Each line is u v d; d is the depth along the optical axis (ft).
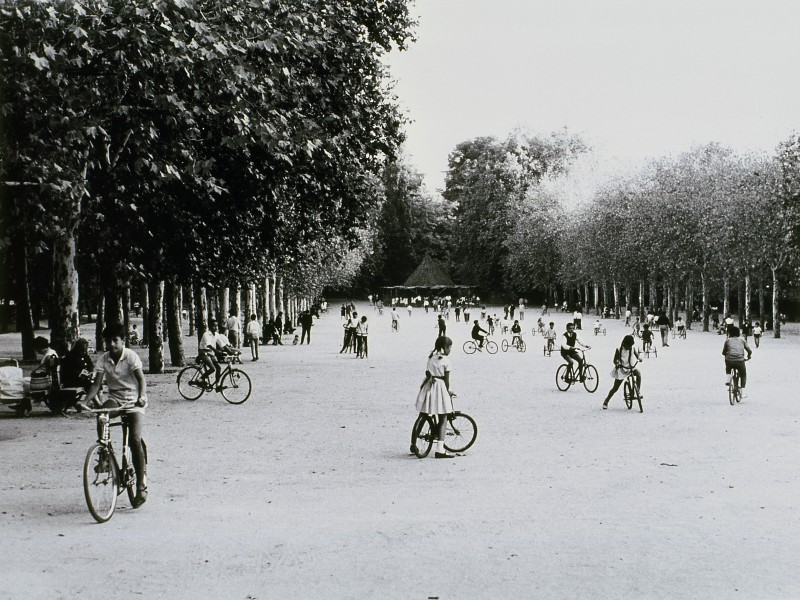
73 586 24.25
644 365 119.03
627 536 30.22
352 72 89.81
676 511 34.42
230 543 29.19
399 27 99.25
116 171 68.80
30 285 144.87
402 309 413.18
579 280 315.58
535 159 385.70
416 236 452.76
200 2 61.21
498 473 43.65
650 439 54.90
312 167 91.15
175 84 62.49
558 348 153.99
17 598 23.08
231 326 150.20
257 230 101.91
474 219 387.55
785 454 48.88
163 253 88.48
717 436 55.93
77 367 69.05
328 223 108.68
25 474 43.47
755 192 188.75
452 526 31.78
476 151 435.53
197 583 24.58
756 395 80.64
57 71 52.95
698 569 26.05
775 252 186.91
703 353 144.66
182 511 34.86
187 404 75.46
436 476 42.96
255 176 87.61
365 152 99.09
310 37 68.85
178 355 114.73
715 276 229.25
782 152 179.22
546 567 26.22
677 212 214.69
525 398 79.61
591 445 52.60
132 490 35.22
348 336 147.02
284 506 35.86
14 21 52.03
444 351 49.24
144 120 63.72
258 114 63.87
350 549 28.37
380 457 48.80
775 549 28.50
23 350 130.62
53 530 31.37
